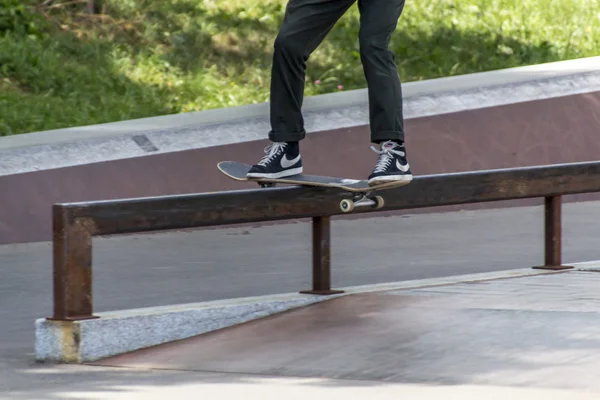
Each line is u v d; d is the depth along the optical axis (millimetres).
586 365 15828
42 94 41469
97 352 17797
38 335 17828
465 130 38438
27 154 32469
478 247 30891
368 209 20734
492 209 39156
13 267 28031
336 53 46938
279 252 30438
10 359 17984
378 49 19359
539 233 33594
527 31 51531
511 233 33625
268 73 45625
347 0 19594
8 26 45469
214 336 18906
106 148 33469
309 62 46062
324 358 17094
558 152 40125
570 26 52531
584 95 40688
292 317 19641
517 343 17078
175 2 49188
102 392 15539
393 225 35469
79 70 43500
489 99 39156
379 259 28812
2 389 15789
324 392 15234
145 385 15938
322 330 18609
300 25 19625
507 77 40938
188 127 34938
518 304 19516
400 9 19750
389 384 15570
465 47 49406
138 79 43656
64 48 45156
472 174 22094
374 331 18297
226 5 49531
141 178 33594
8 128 37656
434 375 15906
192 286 25094
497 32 50844
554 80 40688
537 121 39719
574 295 20344
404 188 21141
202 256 29734
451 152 38188
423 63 47750
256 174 19766
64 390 15695
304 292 20859
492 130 38906
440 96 38531
